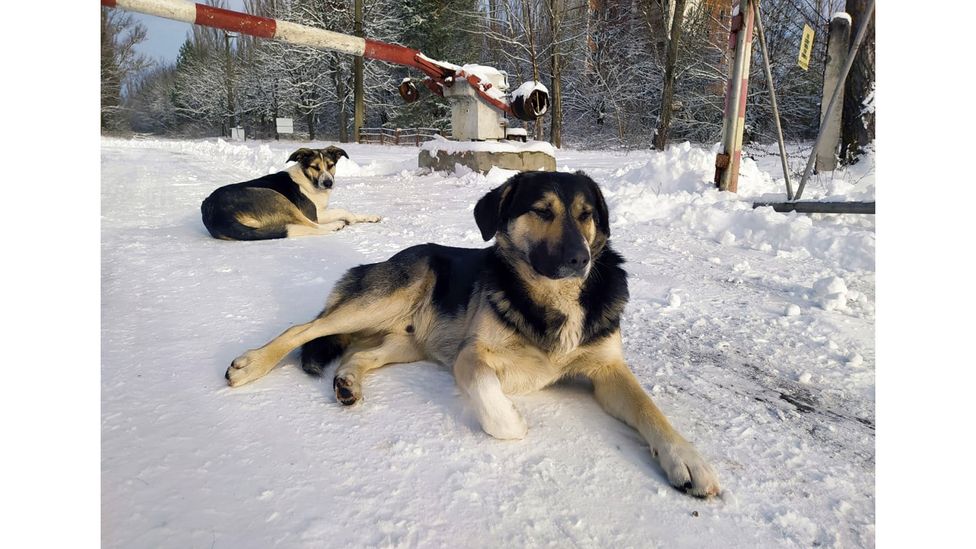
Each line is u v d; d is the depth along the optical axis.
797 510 0.71
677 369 1.16
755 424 0.93
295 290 1.65
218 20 3.10
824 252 2.09
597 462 0.81
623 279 1.16
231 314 1.43
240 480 0.73
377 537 0.63
